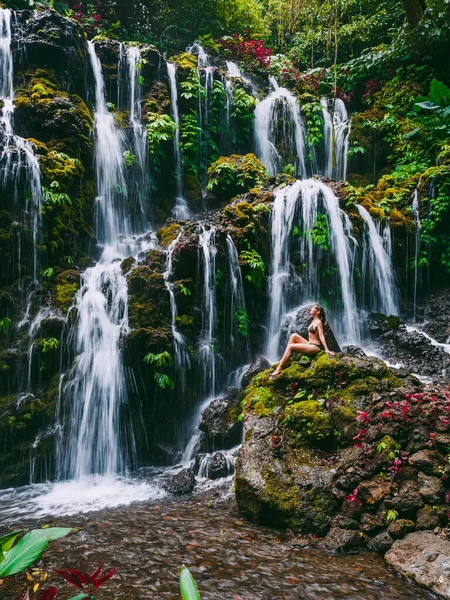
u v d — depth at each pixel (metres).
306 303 10.43
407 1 16.00
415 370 8.79
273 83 17.36
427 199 12.12
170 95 13.34
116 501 6.27
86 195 10.70
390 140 14.57
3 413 7.46
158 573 4.28
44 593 1.76
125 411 7.83
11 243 8.40
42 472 7.35
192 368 8.44
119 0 17.66
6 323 7.95
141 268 8.70
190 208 12.68
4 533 5.27
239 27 19.97
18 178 8.71
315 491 5.20
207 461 6.95
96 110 12.31
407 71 16.45
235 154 13.62
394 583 4.10
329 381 6.21
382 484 5.00
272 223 10.46
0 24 11.52
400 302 11.62
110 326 8.22
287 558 4.56
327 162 15.46
